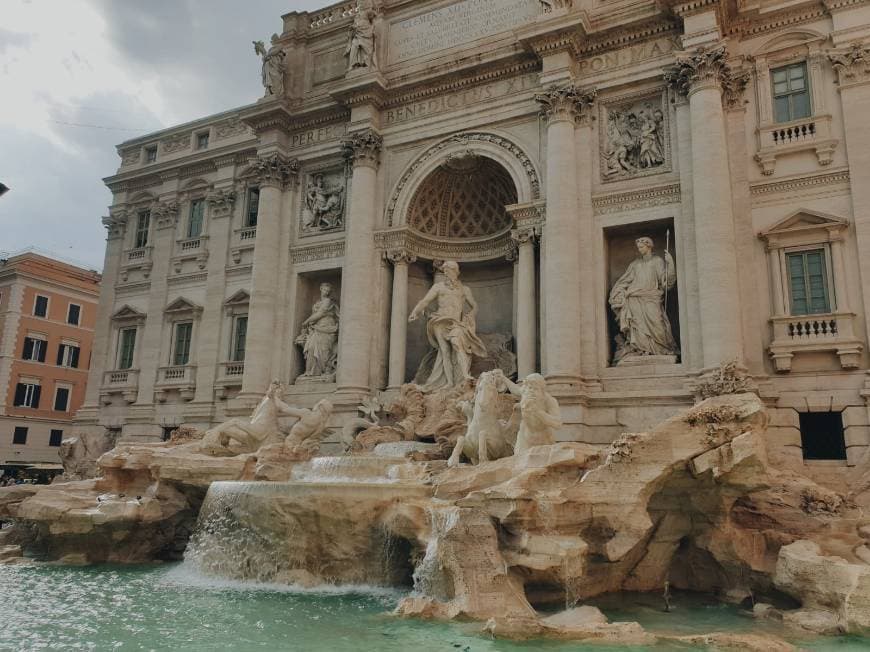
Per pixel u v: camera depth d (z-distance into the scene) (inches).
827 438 836.6
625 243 998.4
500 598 512.1
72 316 2342.5
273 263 1221.1
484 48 1105.4
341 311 1133.1
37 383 2213.3
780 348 843.4
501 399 865.5
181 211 1450.5
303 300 1230.3
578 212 972.6
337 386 1095.6
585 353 929.5
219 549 674.2
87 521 737.6
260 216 1242.0
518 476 580.1
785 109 920.9
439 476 665.6
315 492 633.0
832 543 622.2
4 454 2095.2
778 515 669.9
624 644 446.3
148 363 1387.8
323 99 1229.7
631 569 629.3
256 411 950.4
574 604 536.1
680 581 653.9
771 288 877.2
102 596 583.2
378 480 741.3
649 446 585.9
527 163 1035.3
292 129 1274.6
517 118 1061.1
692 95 913.5
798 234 871.7
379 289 1122.0
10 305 2164.1
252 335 1189.7
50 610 530.9
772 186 900.0
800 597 550.6
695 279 885.2
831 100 892.6
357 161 1158.3
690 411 601.3
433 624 491.8
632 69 981.8
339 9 1307.8
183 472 776.9
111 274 1504.7
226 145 1401.3
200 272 1382.9
